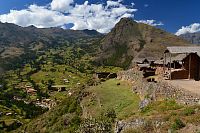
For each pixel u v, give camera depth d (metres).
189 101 38.59
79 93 82.19
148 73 74.44
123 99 60.78
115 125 41.44
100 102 63.84
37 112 198.38
